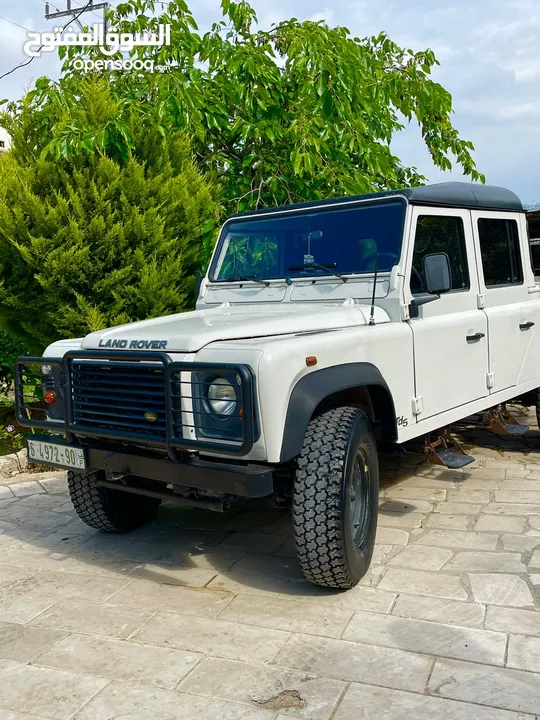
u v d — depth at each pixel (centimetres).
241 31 800
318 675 273
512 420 545
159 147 659
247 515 475
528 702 251
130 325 395
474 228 488
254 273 478
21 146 653
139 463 345
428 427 422
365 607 328
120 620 327
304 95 761
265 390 301
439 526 429
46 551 423
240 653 292
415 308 415
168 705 258
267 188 782
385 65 917
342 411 350
